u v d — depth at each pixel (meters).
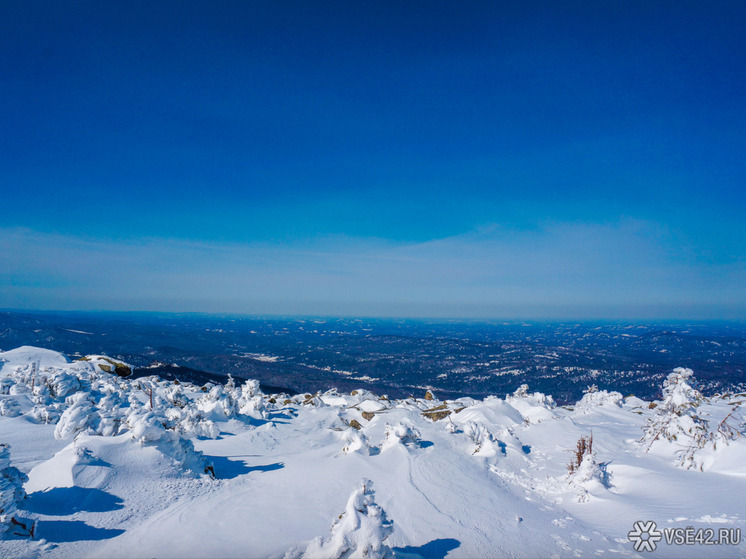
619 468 12.12
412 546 8.15
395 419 20.41
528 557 7.66
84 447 10.33
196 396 25.78
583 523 9.45
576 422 18.62
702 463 11.55
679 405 13.10
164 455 11.34
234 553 7.44
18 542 7.14
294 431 19.09
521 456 14.47
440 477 11.91
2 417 16.06
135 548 7.45
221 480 11.57
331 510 9.66
